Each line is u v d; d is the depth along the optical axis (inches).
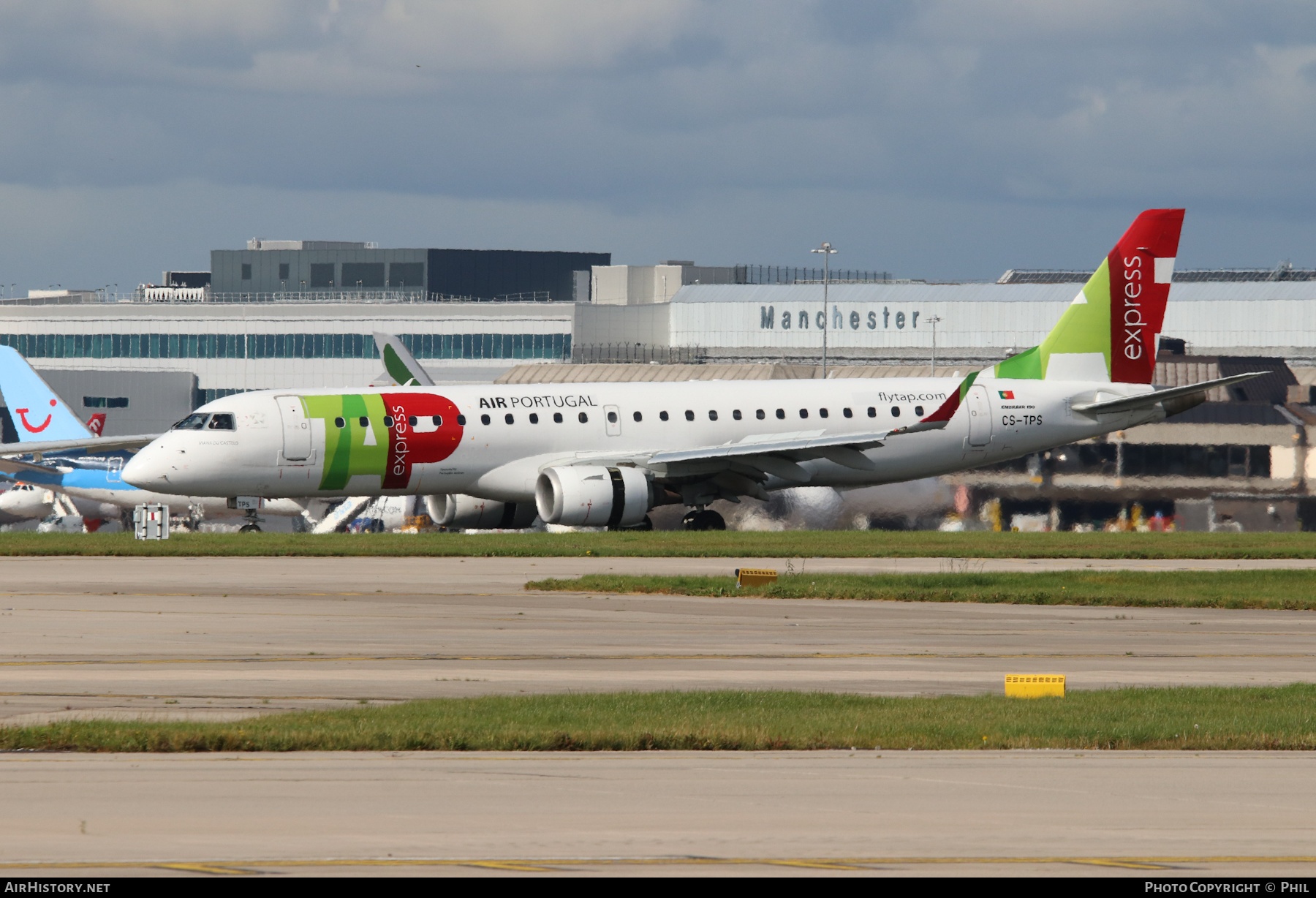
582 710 2760.8
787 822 1920.5
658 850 1772.9
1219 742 2527.1
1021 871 1686.8
